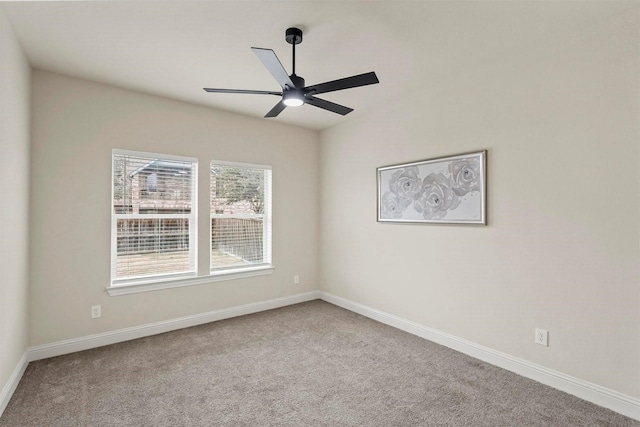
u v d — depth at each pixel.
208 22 2.14
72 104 2.94
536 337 2.45
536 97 2.45
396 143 3.59
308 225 4.70
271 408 2.11
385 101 3.61
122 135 3.20
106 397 2.22
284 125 4.44
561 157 2.32
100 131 3.08
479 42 2.40
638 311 2.00
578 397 2.22
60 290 2.88
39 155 2.78
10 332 2.19
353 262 4.20
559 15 2.06
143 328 3.32
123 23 2.14
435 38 2.34
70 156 2.93
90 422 1.96
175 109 3.53
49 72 2.83
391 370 2.62
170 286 3.50
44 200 2.80
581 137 2.22
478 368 2.65
